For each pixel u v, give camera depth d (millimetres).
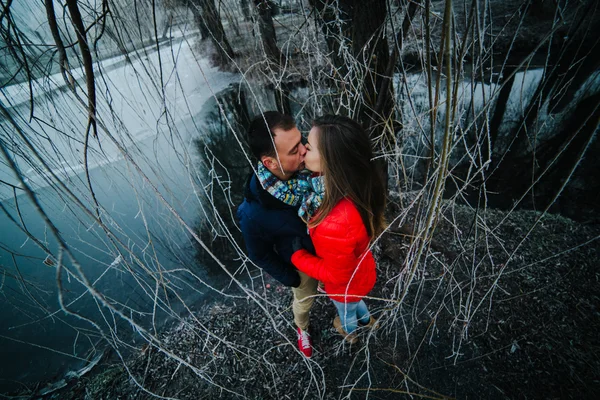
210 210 3428
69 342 2506
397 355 1947
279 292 2492
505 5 5594
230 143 4680
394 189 3078
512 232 2561
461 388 1776
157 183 3492
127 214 3350
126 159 911
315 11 1487
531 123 3758
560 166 3127
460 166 3520
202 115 5500
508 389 1733
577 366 1747
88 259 3100
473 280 1608
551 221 2605
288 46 1655
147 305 2658
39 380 2287
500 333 1947
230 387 1933
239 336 2195
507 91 4359
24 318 2736
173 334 2316
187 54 7359
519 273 2236
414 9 1359
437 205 1083
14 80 1029
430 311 2129
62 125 1260
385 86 1670
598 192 2734
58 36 743
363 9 1558
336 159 1095
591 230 2451
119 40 1070
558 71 4273
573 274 2174
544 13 4859
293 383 1904
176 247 3080
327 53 1727
